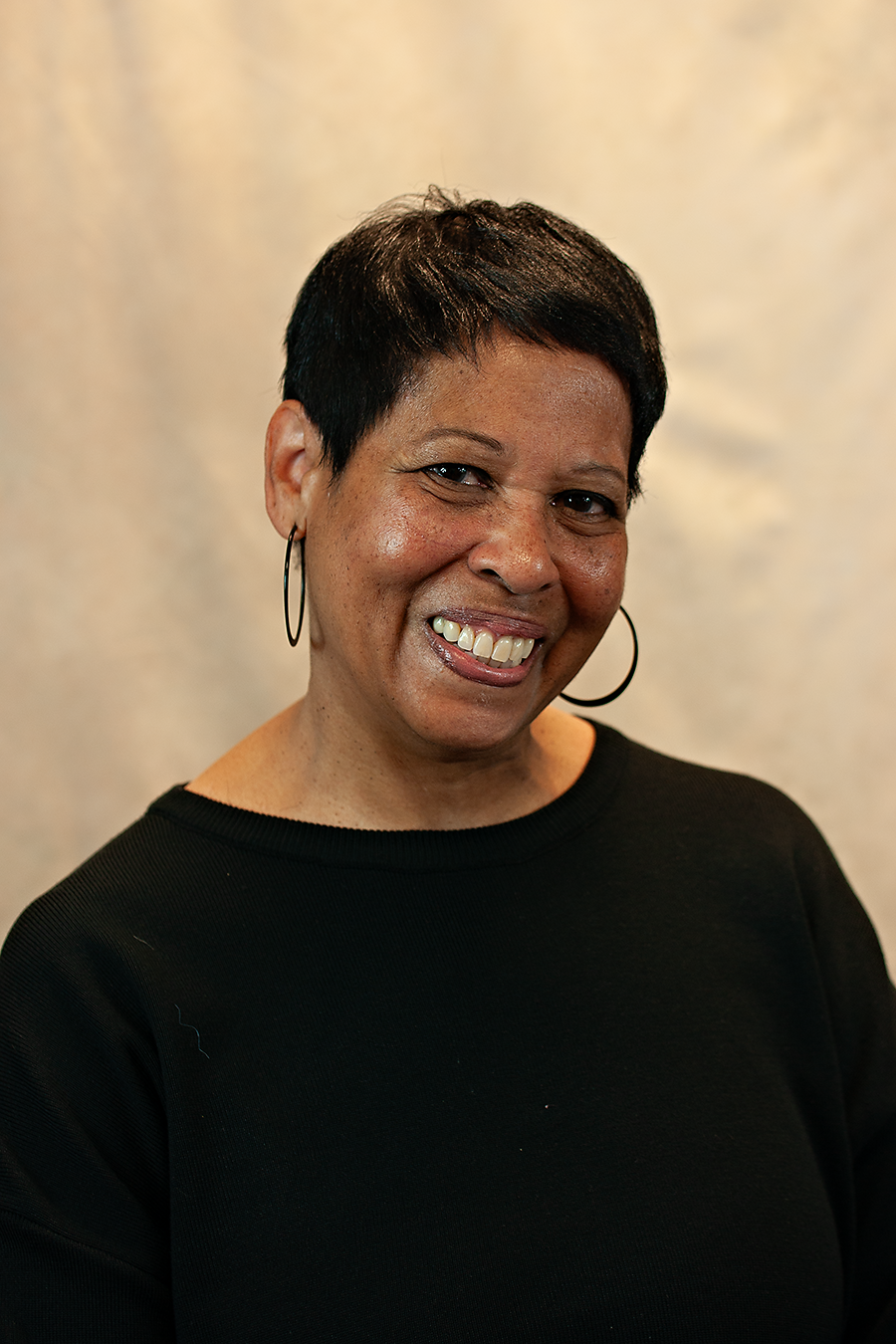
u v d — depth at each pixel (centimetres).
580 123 171
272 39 164
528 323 81
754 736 182
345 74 167
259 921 90
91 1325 81
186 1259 82
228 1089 85
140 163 163
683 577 180
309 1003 88
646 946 96
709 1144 89
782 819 110
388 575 83
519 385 81
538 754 104
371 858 93
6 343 161
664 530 179
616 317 84
